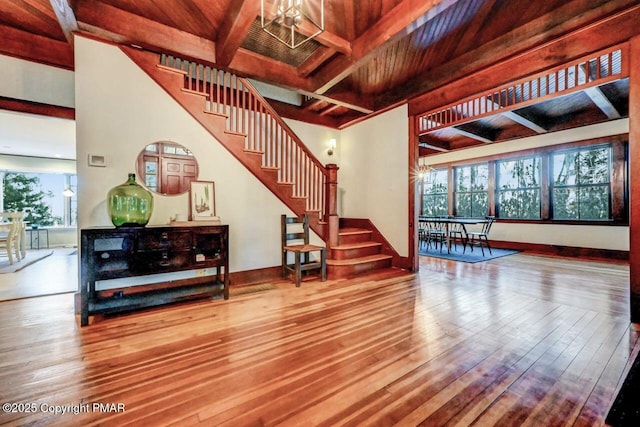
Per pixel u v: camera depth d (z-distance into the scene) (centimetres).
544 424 128
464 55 370
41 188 808
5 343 204
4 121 477
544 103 517
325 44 319
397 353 191
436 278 397
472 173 768
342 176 580
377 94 496
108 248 263
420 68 411
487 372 169
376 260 447
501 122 621
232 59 346
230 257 352
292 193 401
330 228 436
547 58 301
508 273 425
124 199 254
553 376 164
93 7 273
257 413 135
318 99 463
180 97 321
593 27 269
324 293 327
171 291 285
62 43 353
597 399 144
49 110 359
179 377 164
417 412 135
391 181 476
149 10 291
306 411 136
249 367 175
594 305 284
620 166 530
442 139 758
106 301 252
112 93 287
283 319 250
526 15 299
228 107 410
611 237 542
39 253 634
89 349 196
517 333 221
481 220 640
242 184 360
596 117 538
